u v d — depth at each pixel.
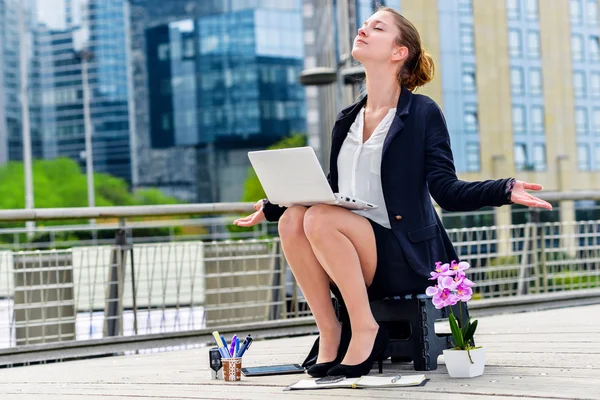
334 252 2.79
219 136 65.19
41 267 4.71
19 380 3.51
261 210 3.21
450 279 2.73
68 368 3.91
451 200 2.82
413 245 2.92
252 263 5.31
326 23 32.16
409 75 3.08
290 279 5.43
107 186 67.50
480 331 4.29
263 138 64.50
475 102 30.80
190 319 5.08
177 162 66.88
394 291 2.96
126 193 67.69
